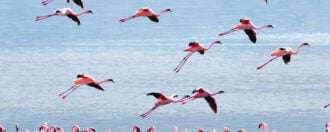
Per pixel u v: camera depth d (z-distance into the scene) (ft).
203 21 361.10
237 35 297.94
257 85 184.96
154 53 247.70
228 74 204.85
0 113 149.28
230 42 276.62
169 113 147.02
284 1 460.14
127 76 202.39
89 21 369.91
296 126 136.26
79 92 172.24
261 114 146.92
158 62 227.61
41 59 234.99
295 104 156.87
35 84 187.21
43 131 103.65
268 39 289.74
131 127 136.98
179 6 431.02
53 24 351.67
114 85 186.09
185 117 143.43
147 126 137.49
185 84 190.49
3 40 293.43
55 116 146.72
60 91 176.86
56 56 241.96
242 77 199.21
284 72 204.85
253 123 139.44
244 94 171.12
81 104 158.71
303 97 165.27
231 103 159.22
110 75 204.95
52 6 440.45
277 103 158.30
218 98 166.20
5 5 446.60
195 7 426.10
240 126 137.08
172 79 197.06
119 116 146.00
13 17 384.68
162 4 445.37
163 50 255.70
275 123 138.72
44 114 148.25
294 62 222.48
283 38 293.64
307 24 347.56
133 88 181.68
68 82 191.72
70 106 156.56
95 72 211.00
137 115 146.41
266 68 212.84
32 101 162.61
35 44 278.26
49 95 170.71
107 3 457.68
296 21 361.71
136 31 322.34
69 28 335.47
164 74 204.95
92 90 174.60
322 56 234.79
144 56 240.53
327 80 189.78
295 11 411.54
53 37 303.07
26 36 306.55
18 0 472.03
